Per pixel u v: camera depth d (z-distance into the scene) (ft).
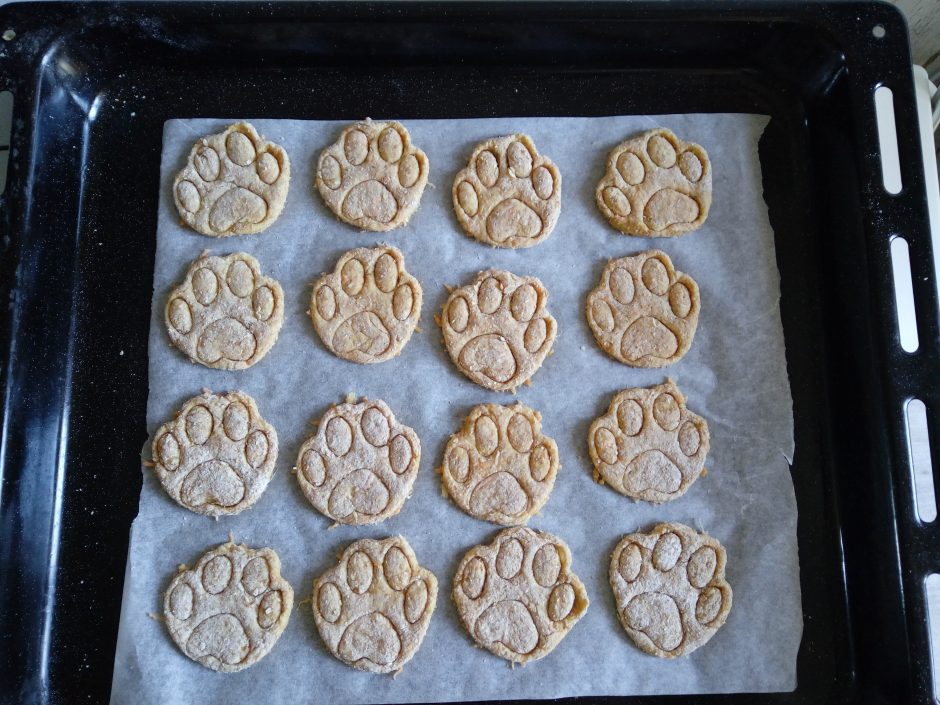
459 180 1.22
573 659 1.10
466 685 1.09
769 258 1.22
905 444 1.09
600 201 1.22
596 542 1.14
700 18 1.21
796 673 1.11
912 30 1.39
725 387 1.18
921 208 1.14
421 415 1.17
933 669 1.07
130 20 1.19
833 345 1.19
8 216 1.12
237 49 1.24
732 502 1.15
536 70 1.27
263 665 1.09
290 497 1.14
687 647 1.10
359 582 1.10
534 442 1.16
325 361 1.18
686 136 1.25
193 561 1.11
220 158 1.22
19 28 1.18
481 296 1.19
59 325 1.17
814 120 1.27
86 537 1.12
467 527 1.14
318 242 1.21
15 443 1.10
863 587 1.12
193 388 1.16
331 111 1.25
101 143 1.24
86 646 1.09
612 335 1.19
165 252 1.20
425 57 1.26
